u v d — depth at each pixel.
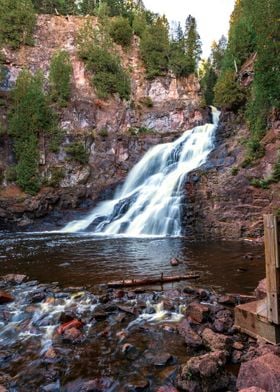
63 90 32.25
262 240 15.77
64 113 31.33
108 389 4.75
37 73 32.69
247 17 31.02
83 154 28.92
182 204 18.78
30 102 28.20
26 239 18.12
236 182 17.52
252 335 5.82
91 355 5.65
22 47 39.16
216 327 6.21
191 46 54.22
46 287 8.96
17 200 24.38
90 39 41.78
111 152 30.33
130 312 7.08
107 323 6.73
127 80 39.31
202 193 18.28
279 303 5.30
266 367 4.23
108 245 15.55
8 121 28.30
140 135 32.84
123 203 23.03
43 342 6.16
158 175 24.83
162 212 19.72
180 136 32.06
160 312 7.14
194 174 19.36
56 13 51.06
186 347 5.72
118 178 29.23
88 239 17.66
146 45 44.81
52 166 27.83
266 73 20.58
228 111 26.31
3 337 6.40
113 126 34.12
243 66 28.94
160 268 10.83
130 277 9.75
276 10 20.73
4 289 8.92
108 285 8.80
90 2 56.25
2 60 36.22
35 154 27.06
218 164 20.45
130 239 17.33
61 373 5.21
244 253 13.07
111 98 37.00
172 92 44.28
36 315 7.18
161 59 44.53
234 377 4.72
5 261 12.54
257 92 21.62
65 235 19.61
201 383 4.57
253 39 29.12
